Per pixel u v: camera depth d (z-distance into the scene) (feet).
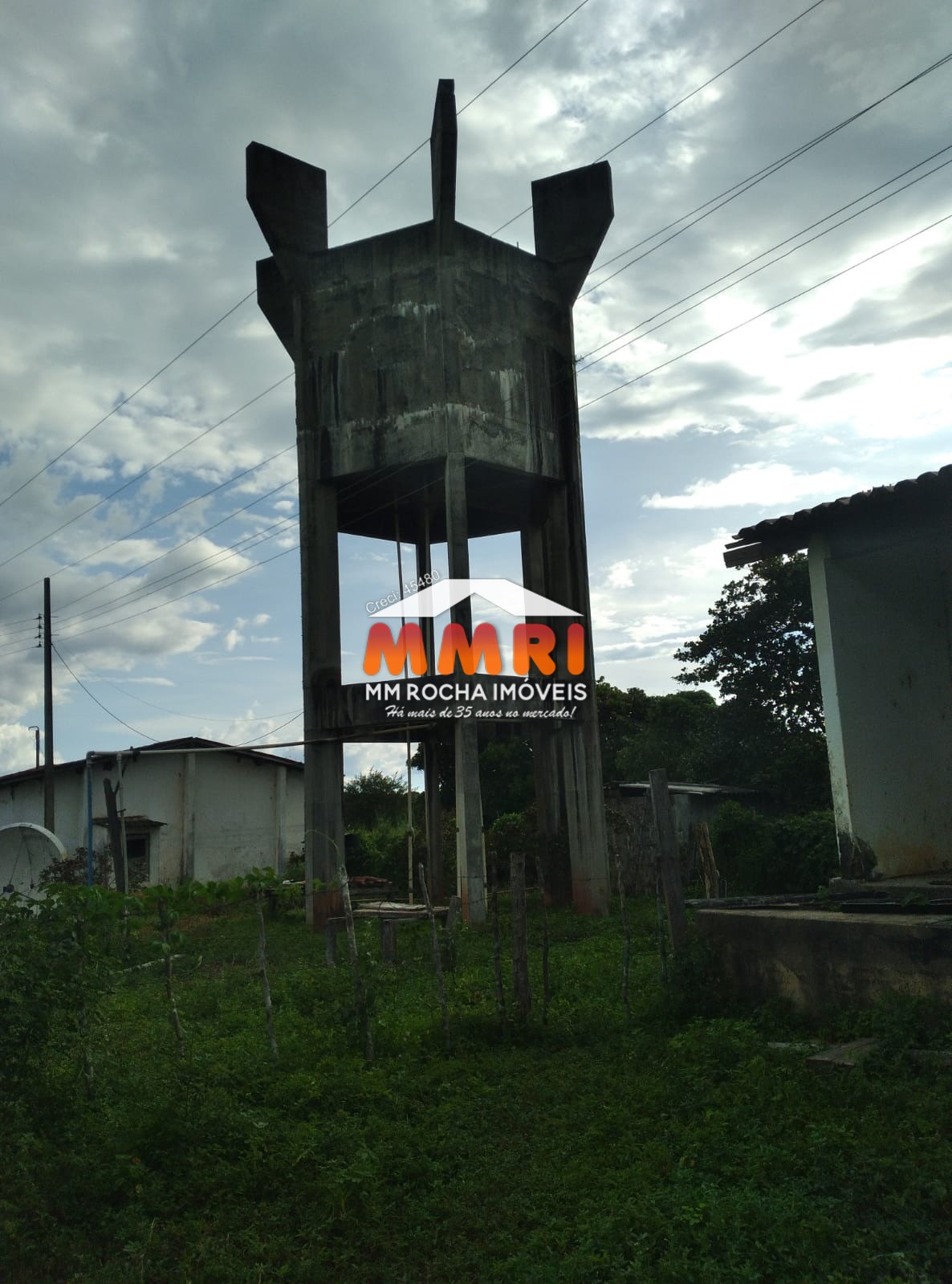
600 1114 24.21
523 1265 17.10
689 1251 16.76
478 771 66.69
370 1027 32.81
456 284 69.36
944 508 33.45
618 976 40.65
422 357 69.31
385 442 69.72
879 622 37.91
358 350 71.26
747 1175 19.40
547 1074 28.04
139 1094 25.52
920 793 37.91
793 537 37.17
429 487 75.72
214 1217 20.39
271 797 116.67
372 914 57.62
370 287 71.36
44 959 24.70
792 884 68.85
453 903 57.93
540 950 51.88
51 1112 24.11
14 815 113.80
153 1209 20.53
